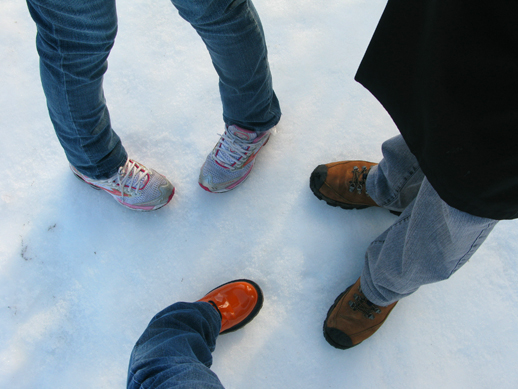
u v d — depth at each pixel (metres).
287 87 1.42
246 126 1.15
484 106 0.48
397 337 1.21
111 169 1.13
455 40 0.47
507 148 0.49
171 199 1.33
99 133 1.00
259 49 0.90
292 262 1.28
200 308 1.07
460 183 0.57
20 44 1.47
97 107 0.94
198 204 1.33
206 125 1.40
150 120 1.40
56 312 1.25
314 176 1.27
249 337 1.23
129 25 1.48
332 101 1.41
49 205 1.33
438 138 0.56
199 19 0.76
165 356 0.79
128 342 1.23
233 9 0.77
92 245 1.30
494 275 1.25
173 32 1.48
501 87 0.45
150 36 1.47
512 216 0.59
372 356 1.20
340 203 1.27
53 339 1.23
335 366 1.20
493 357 1.19
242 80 0.96
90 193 1.34
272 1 1.50
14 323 1.24
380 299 1.06
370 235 1.29
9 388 1.20
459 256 0.76
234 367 1.21
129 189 1.21
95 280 1.27
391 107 0.69
